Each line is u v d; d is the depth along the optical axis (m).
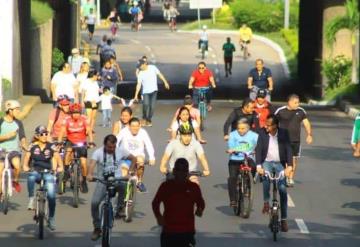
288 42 173.62
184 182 33.03
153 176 57.28
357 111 90.69
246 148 46.34
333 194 52.84
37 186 53.38
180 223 32.81
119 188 44.00
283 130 41.75
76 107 48.69
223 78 138.88
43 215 41.25
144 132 44.72
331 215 47.44
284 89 130.12
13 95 86.56
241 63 156.00
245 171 46.09
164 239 33.03
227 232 43.22
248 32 161.62
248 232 43.25
